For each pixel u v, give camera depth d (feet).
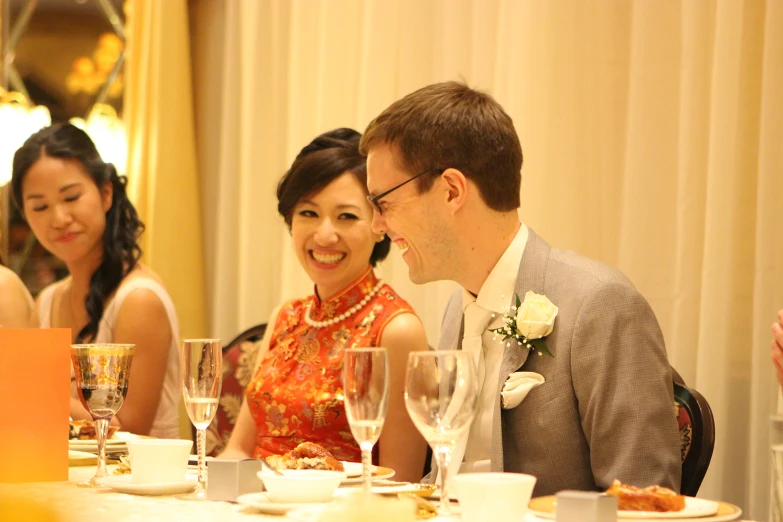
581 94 10.18
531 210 10.37
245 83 13.82
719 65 8.89
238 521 4.07
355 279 8.07
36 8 15.42
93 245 10.37
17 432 5.20
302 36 13.25
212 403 4.87
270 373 8.07
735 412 8.82
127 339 9.89
